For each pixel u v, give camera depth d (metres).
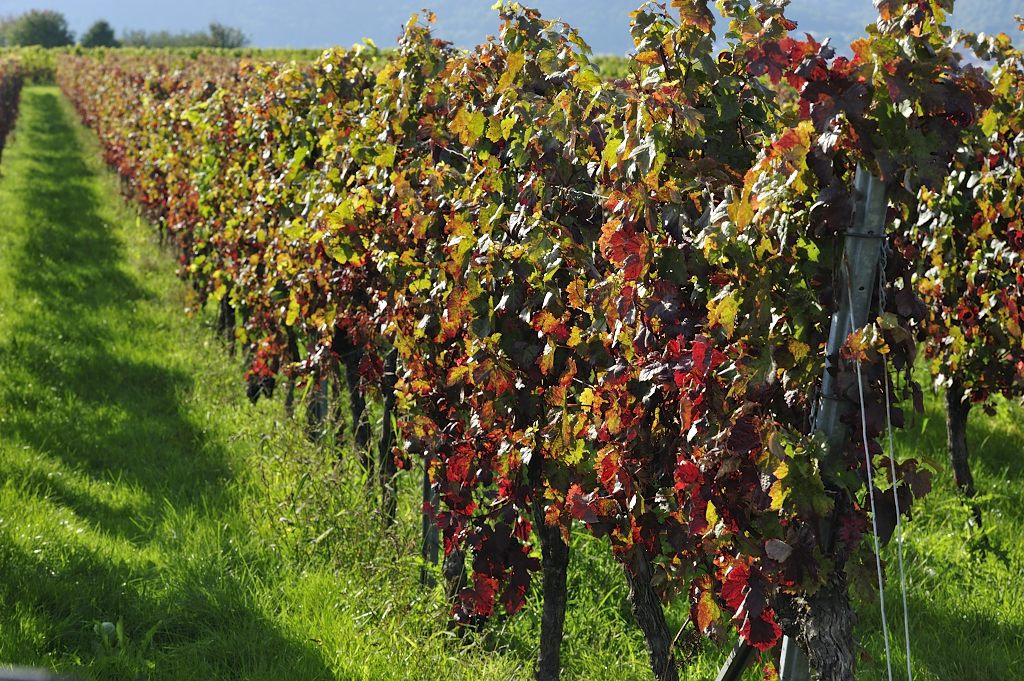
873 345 2.64
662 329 3.06
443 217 4.68
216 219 9.70
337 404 6.64
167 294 12.70
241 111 8.66
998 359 6.10
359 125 5.78
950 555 5.82
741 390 2.83
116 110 20.48
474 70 4.77
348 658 4.59
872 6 2.64
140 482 7.00
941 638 5.03
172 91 15.55
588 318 3.82
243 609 5.10
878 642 4.99
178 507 6.49
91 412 8.37
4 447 7.12
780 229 2.75
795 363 2.79
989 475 7.09
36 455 7.13
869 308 2.78
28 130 34.72
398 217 5.00
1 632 4.60
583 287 3.60
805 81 2.63
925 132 2.57
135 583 5.33
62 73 53.06
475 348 4.04
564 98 3.74
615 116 3.37
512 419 4.07
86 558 5.51
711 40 3.39
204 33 114.31
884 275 2.76
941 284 5.98
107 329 10.80
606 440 3.47
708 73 3.37
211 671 4.56
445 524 4.54
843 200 2.60
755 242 2.82
